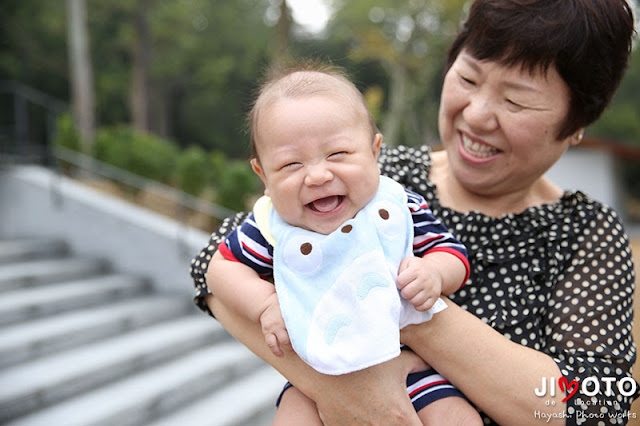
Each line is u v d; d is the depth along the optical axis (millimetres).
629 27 1420
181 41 29328
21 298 5707
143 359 5223
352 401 1339
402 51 23234
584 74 1395
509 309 1492
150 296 6812
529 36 1363
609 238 1531
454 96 1535
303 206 1410
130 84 29141
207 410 4883
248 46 32656
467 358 1332
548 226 1550
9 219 8125
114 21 27984
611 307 1446
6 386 4316
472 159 1530
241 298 1425
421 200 1559
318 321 1328
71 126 10625
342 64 1796
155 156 10312
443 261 1396
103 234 7363
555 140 1476
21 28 25844
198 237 7148
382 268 1348
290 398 1501
